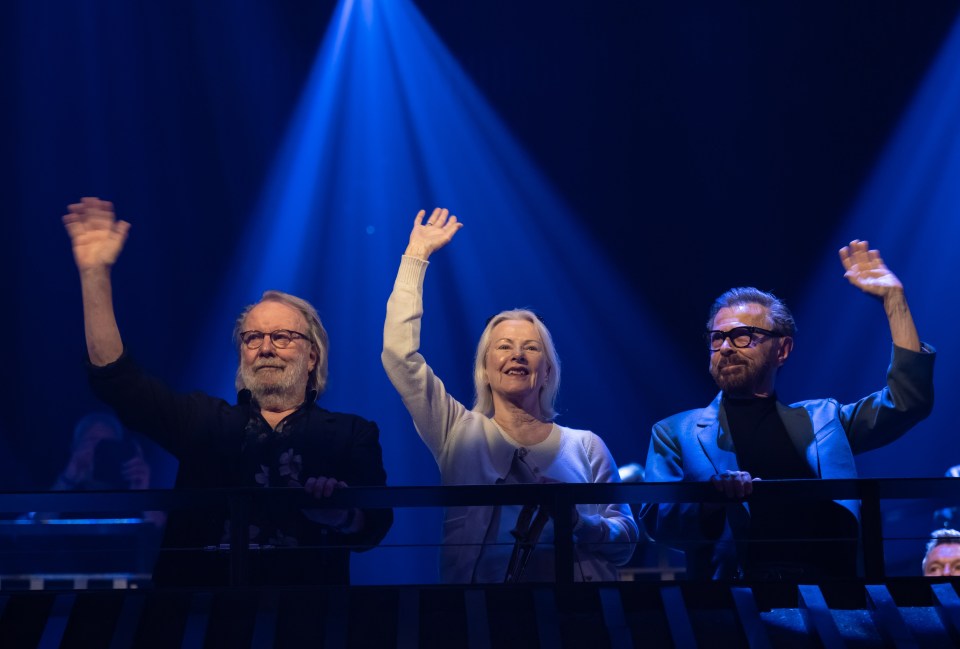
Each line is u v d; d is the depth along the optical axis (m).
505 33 10.28
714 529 3.72
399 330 3.97
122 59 10.15
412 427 10.51
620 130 10.39
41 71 10.05
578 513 3.73
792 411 3.90
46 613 3.37
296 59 10.35
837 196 10.15
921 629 3.45
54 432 10.12
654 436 4.02
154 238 10.32
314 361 3.89
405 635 3.30
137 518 5.05
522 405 3.96
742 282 10.38
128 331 10.30
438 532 8.86
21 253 10.14
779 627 3.45
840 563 3.71
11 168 10.08
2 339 10.12
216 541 3.56
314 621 3.37
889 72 9.88
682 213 10.43
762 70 10.12
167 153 10.28
